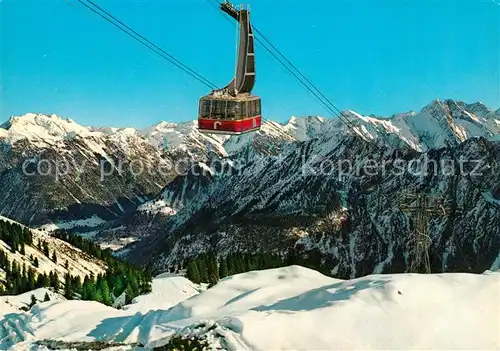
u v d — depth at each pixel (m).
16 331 43.12
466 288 38.84
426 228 75.31
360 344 33.44
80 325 42.09
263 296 41.47
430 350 33.50
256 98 55.88
